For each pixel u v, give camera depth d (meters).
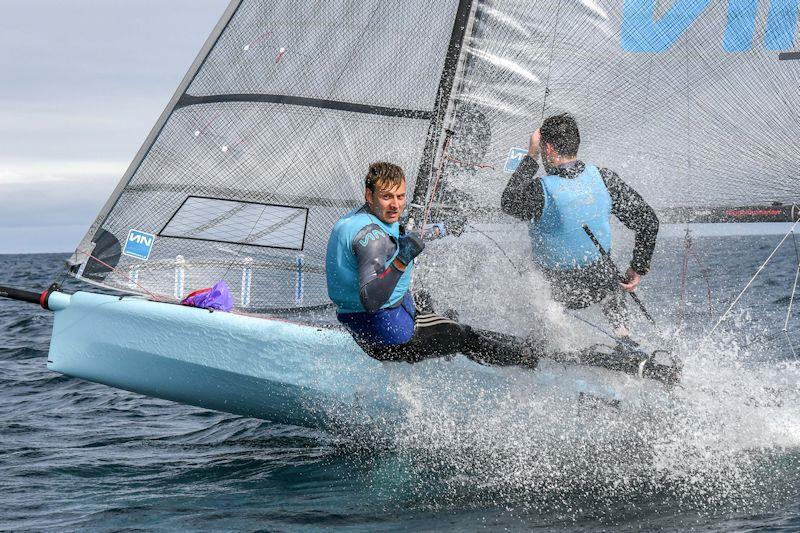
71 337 15.72
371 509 11.62
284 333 14.45
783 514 10.70
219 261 15.98
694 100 14.34
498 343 13.26
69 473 14.20
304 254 15.67
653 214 13.00
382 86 15.25
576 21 14.45
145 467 14.60
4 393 22.42
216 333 14.73
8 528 11.29
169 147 16.05
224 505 12.12
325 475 13.48
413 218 14.15
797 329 24.05
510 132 14.75
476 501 11.80
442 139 14.76
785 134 14.17
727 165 14.46
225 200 15.94
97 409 20.34
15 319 42.00
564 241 13.21
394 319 11.93
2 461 15.05
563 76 14.62
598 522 10.75
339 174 15.52
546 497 11.87
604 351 13.71
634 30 14.30
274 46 15.80
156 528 11.17
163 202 16.05
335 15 15.52
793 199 14.50
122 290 15.96
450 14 14.95
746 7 14.01
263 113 15.74
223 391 14.92
